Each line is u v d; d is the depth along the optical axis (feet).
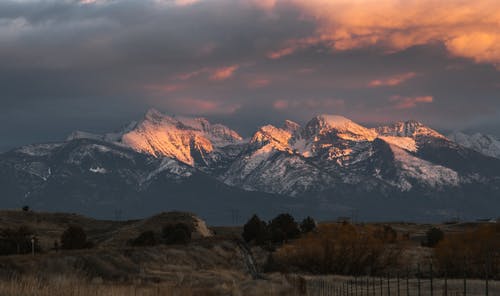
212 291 203.21
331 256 403.34
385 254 410.93
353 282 285.02
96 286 168.04
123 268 265.54
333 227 413.80
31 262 229.25
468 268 361.51
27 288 143.02
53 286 152.97
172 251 327.67
